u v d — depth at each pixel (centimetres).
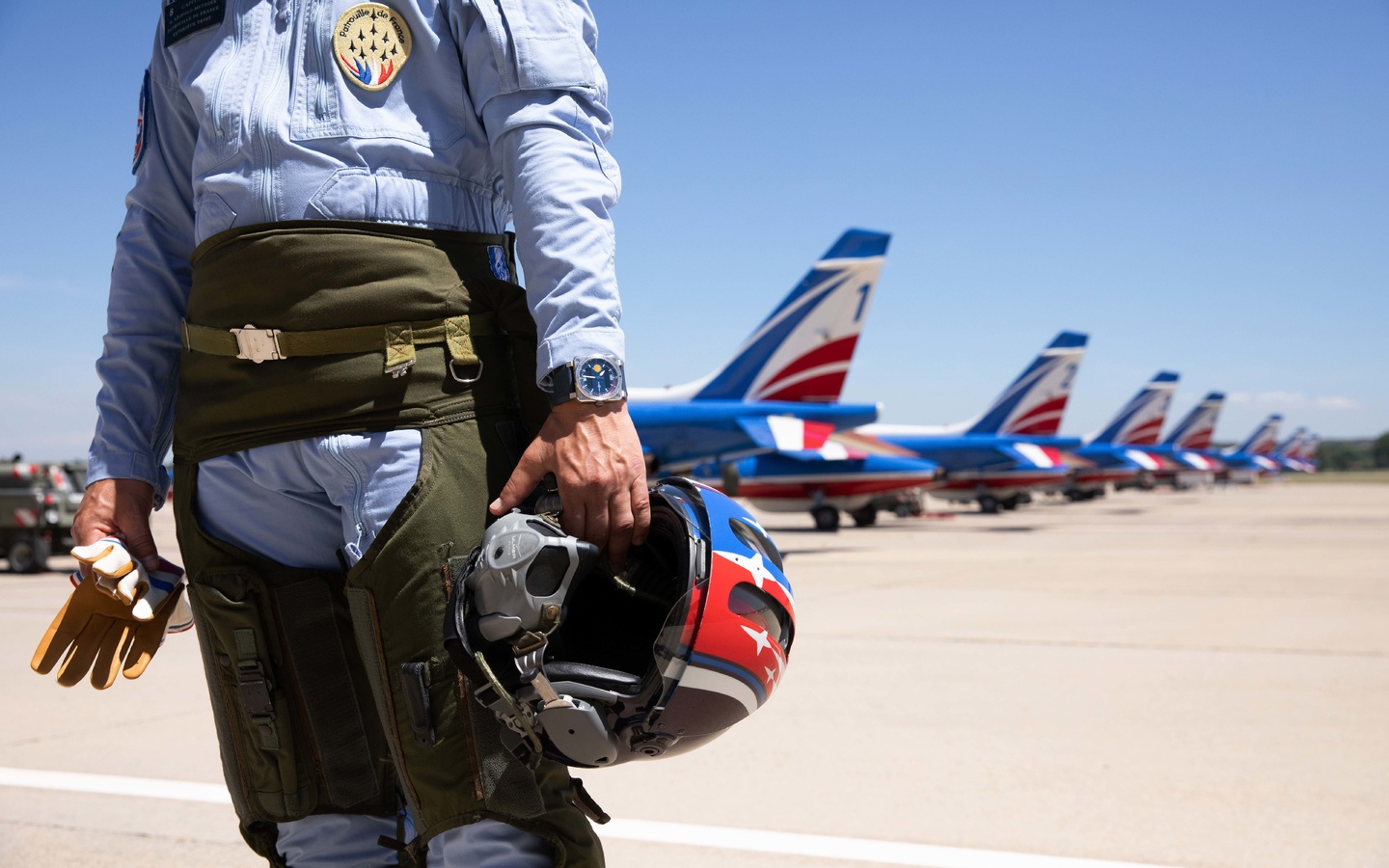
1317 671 596
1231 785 367
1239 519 3372
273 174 133
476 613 123
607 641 143
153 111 156
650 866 284
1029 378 3800
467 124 141
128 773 385
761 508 2680
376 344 130
